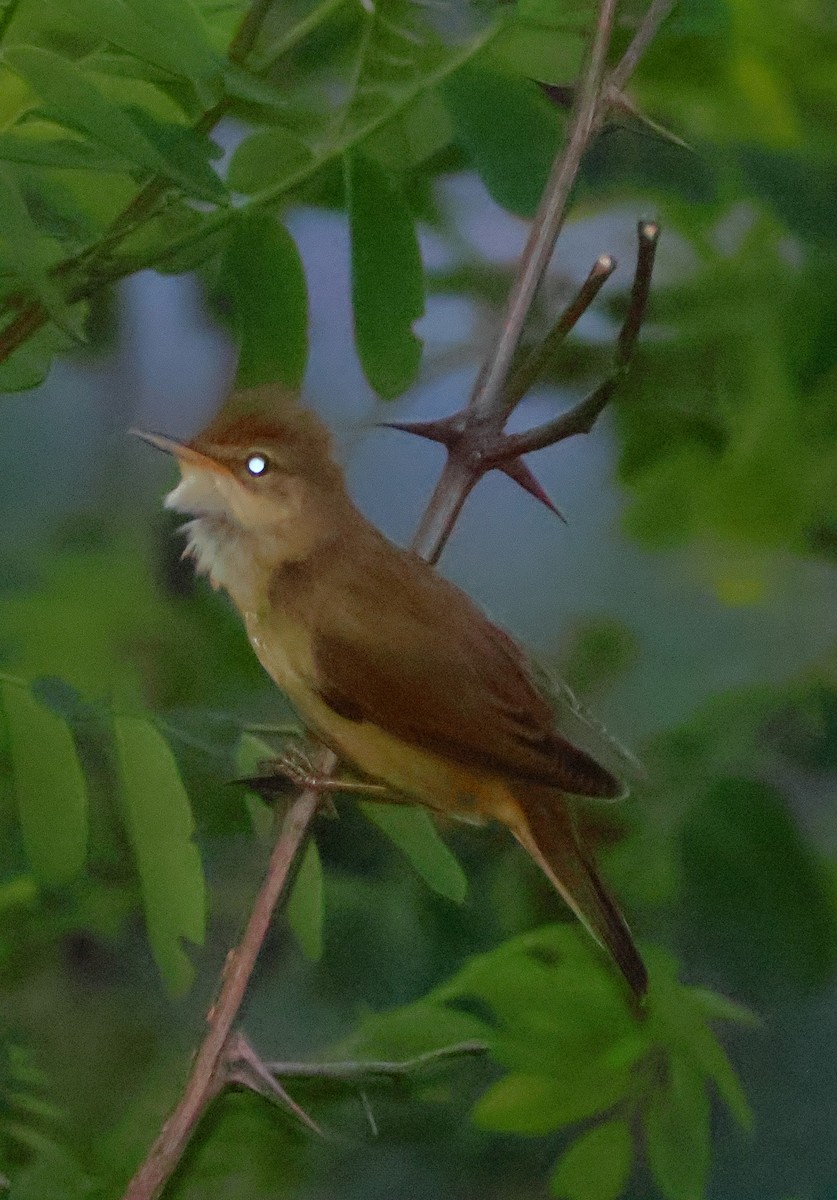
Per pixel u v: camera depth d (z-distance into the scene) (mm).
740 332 3805
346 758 3691
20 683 3656
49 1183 3695
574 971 3693
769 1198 3807
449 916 3807
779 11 3748
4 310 3670
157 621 3809
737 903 3768
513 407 3648
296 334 3693
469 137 3693
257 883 3650
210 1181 3711
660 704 3803
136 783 3656
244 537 3693
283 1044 3795
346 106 3693
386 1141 3742
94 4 3639
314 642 3686
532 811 3691
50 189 3668
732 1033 3799
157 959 3652
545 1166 3758
